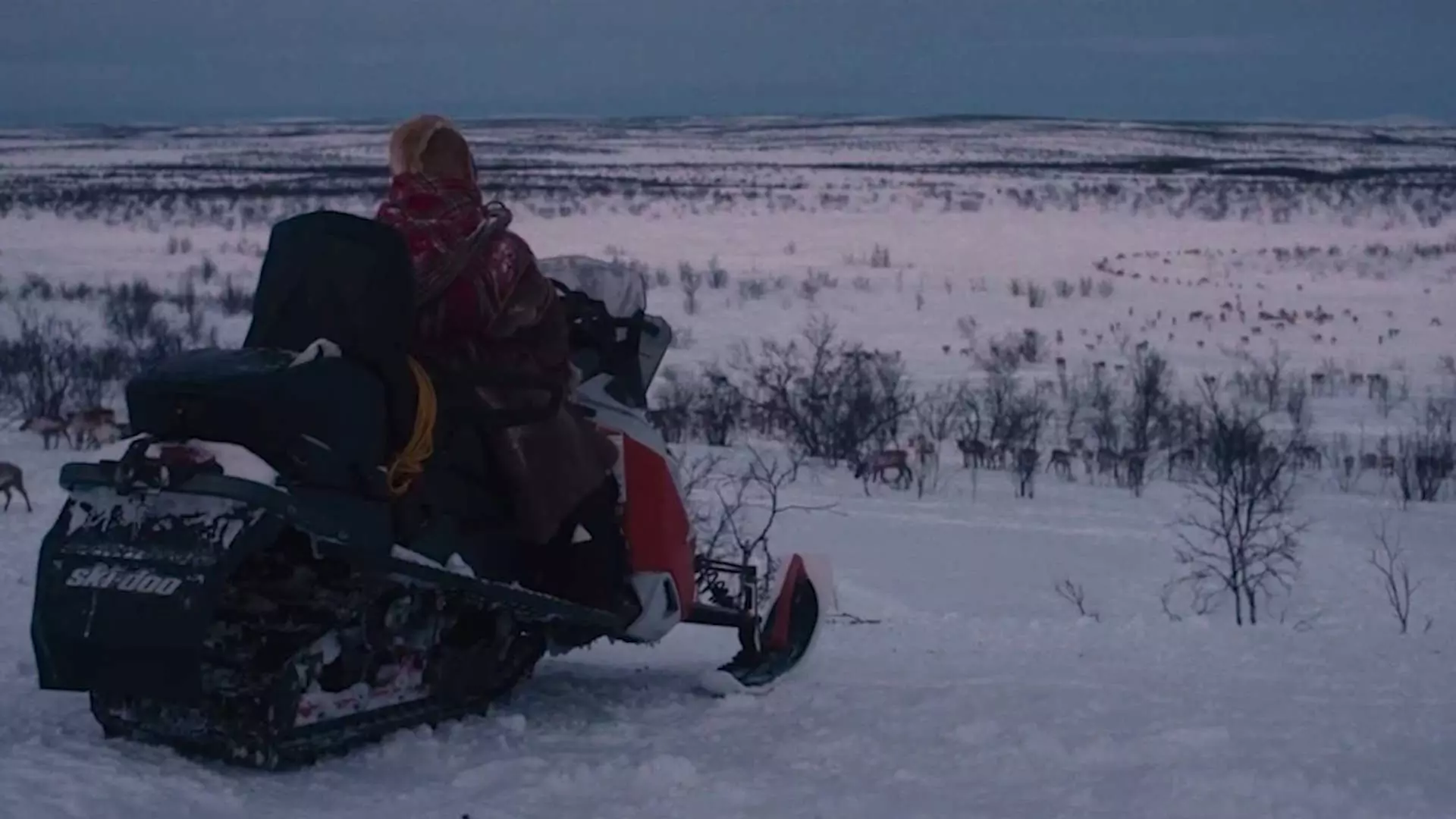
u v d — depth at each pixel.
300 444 4.02
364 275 4.24
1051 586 12.23
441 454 4.49
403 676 4.50
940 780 4.12
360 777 4.07
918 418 21.36
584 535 4.96
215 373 4.05
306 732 4.18
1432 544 14.60
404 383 4.29
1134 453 17.91
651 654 6.84
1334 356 28.27
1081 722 4.85
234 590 4.11
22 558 10.48
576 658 6.52
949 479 17.56
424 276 4.46
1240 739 4.61
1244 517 14.75
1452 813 3.78
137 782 3.79
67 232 42.12
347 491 4.11
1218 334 30.55
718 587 5.83
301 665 4.08
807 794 3.95
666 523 5.23
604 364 5.18
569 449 4.73
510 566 4.85
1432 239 47.81
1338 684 6.04
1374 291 36.97
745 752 4.42
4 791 3.61
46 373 20.61
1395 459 18.14
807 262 39.28
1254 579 11.80
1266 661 6.82
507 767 4.17
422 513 4.43
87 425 16.64
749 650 5.66
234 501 3.88
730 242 43.25
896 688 5.49
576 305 5.15
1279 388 24.25
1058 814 3.77
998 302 33.56
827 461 18.44
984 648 7.23
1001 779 4.13
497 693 4.90
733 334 28.52
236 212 47.94
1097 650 7.20
